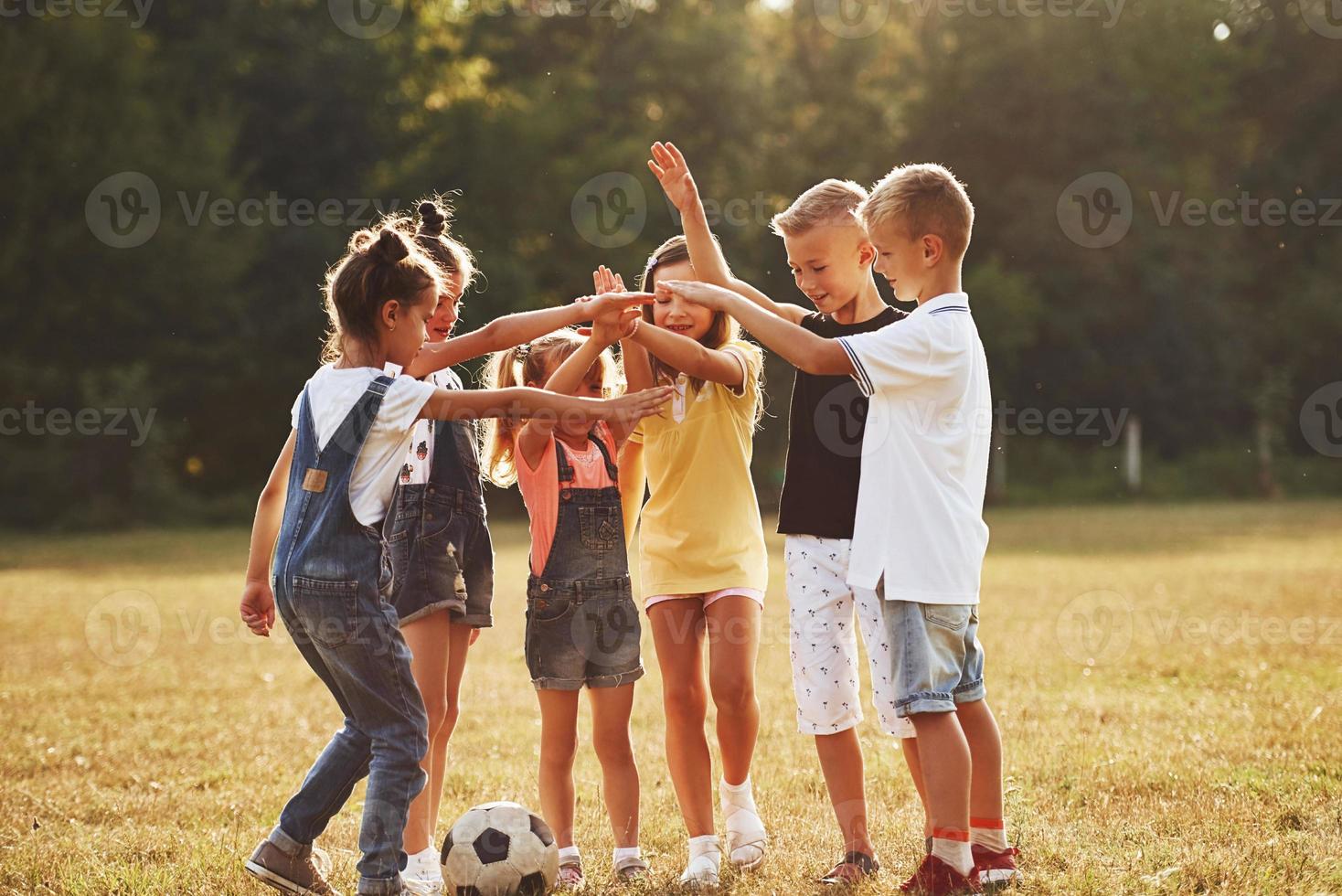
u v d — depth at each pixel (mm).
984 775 4520
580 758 7113
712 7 44438
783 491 4992
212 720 8383
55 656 11297
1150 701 8078
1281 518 29797
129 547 25953
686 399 5047
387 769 4148
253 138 36562
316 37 37344
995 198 44594
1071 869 4508
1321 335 45125
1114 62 44375
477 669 10117
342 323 4410
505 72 43312
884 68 48406
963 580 4383
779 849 5094
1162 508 36562
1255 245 47656
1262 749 6465
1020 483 42469
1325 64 47812
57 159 32375
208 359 35406
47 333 33906
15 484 32688
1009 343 42188
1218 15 47406
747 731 4922
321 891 4363
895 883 4438
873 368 4363
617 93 41344
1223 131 47750
